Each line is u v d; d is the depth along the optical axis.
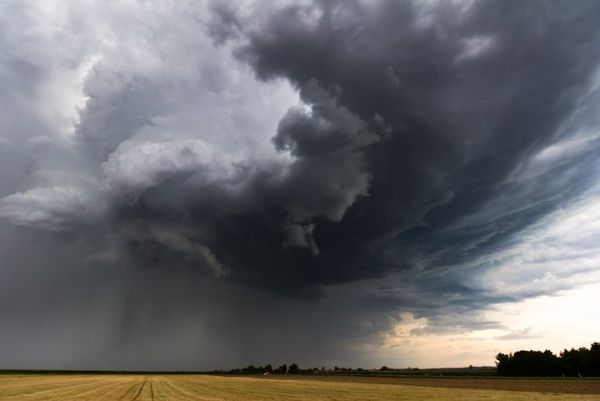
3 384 66.31
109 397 43.53
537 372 109.94
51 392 49.84
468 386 64.88
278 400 39.78
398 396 44.75
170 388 61.91
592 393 47.44
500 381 80.25
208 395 47.31
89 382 77.69
